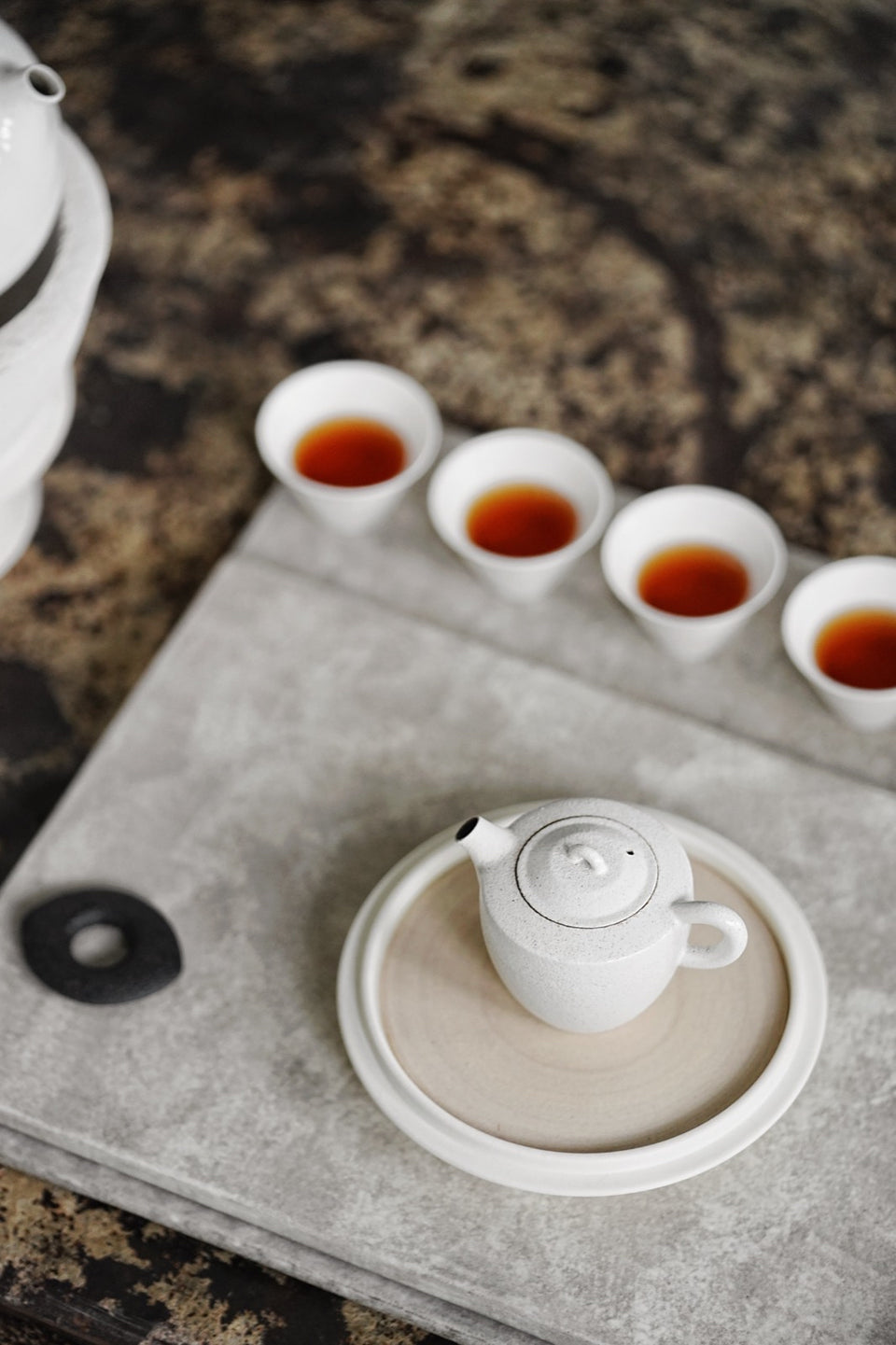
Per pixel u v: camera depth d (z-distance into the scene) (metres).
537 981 0.89
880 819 1.00
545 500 1.09
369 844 1.00
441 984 0.95
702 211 1.27
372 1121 0.93
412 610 1.09
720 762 1.02
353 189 1.28
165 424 1.18
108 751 1.03
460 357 1.20
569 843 0.89
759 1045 0.93
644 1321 0.89
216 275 1.24
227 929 0.98
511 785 1.01
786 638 1.02
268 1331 0.92
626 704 1.04
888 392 1.19
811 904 0.98
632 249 1.25
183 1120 0.93
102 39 1.37
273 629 1.07
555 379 1.19
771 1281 0.90
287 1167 0.92
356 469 1.10
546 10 1.39
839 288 1.23
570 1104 0.92
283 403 1.11
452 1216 0.91
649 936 0.88
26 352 0.95
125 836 1.00
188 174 1.29
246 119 1.32
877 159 1.30
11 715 1.07
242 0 1.39
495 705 1.04
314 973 0.97
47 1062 0.95
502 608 1.09
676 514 1.07
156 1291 0.92
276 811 1.01
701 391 1.19
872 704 1.01
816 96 1.34
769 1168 0.92
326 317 1.22
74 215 0.98
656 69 1.35
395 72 1.35
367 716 1.04
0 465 1.00
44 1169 0.94
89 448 1.17
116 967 0.96
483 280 1.24
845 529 1.13
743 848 0.99
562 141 1.31
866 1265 0.90
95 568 1.13
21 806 1.04
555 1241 0.91
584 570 1.10
